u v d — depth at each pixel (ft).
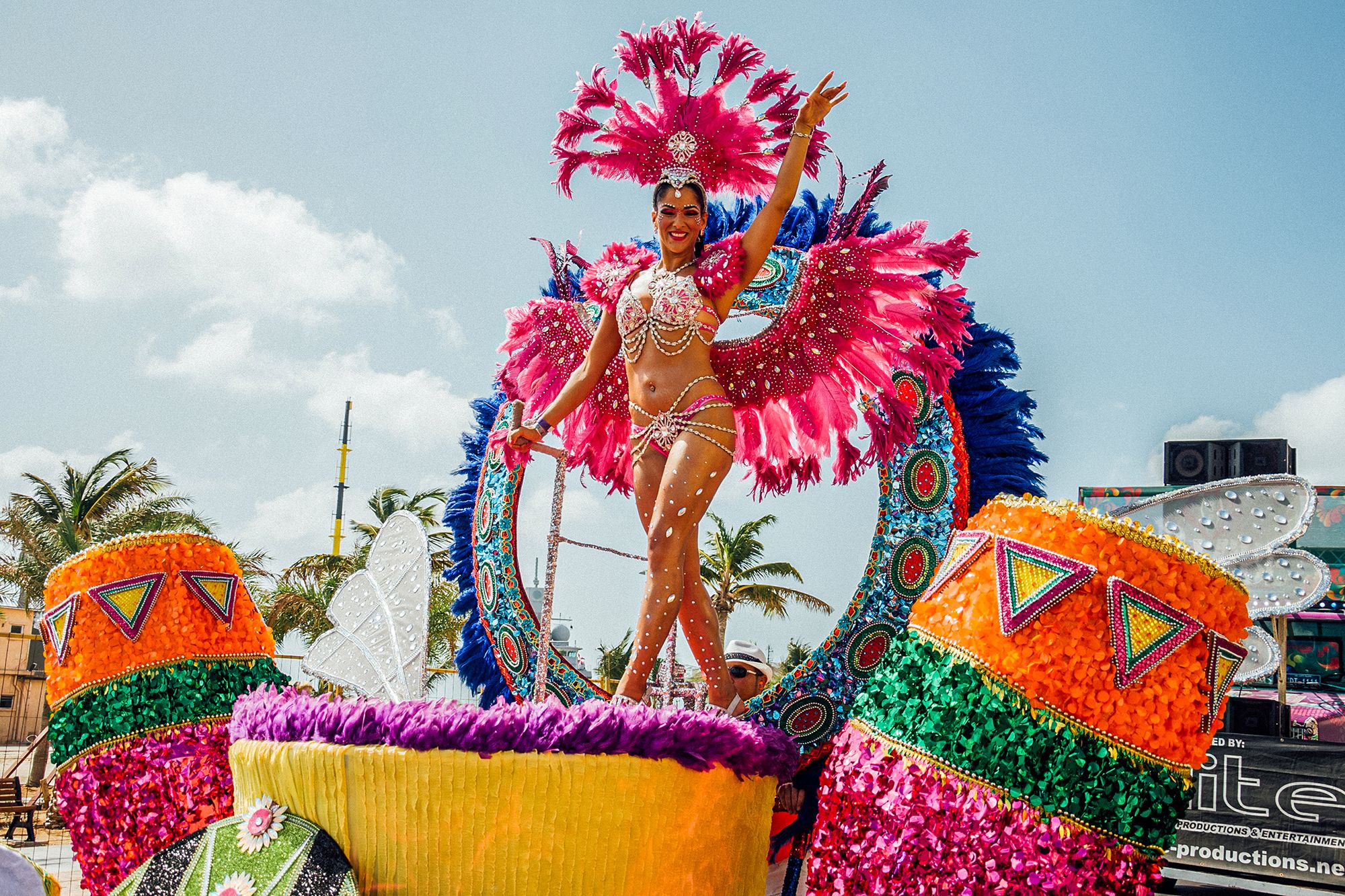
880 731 10.18
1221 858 31.37
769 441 14.71
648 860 10.05
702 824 10.39
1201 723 9.68
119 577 15.57
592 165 13.85
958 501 12.78
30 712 129.70
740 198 16.38
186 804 14.98
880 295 12.78
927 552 12.77
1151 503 13.33
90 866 15.12
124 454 86.84
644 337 12.61
